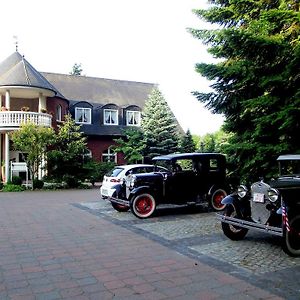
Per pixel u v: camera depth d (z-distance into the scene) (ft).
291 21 29.81
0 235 27.14
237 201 24.27
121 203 36.40
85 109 105.70
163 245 23.62
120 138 101.14
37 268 18.70
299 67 29.01
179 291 15.25
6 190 68.49
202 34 38.29
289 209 20.43
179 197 36.68
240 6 36.88
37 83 81.35
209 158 38.50
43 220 34.12
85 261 19.95
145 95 123.13
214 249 22.38
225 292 15.08
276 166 33.12
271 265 18.92
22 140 69.15
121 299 14.43
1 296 14.88
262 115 33.99
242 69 32.71
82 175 77.10
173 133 97.55
